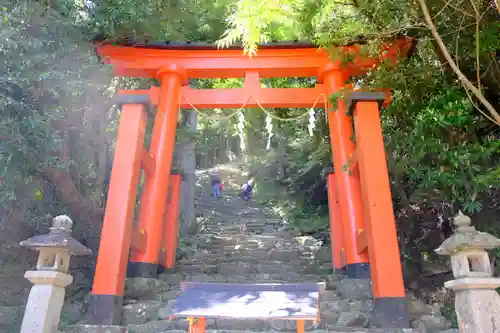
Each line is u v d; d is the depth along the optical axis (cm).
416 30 617
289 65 743
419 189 658
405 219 761
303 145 1223
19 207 623
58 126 630
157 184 670
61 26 600
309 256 930
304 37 729
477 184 498
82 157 713
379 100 606
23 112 547
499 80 542
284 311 334
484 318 334
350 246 629
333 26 568
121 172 576
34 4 570
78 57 618
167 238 777
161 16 817
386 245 520
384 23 544
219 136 2091
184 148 1238
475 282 341
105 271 519
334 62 681
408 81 596
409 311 529
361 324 515
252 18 465
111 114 800
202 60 746
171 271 756
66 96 590
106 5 672
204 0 914
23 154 548
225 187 1964
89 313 538
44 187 662
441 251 369
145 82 929
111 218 548
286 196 1513
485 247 352
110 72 659
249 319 514
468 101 516
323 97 736
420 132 530
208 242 1020
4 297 617
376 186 553
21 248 657
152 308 546
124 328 477
